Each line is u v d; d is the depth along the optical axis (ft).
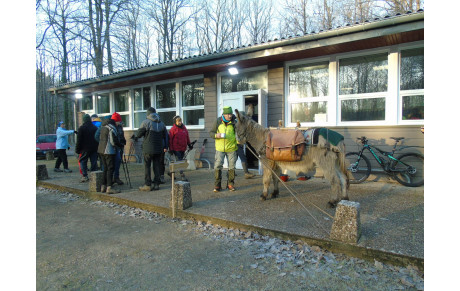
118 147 20.99
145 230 13.61
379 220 12.58
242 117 16.52
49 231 13.84
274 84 24.64
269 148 15.40
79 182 23.98
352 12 63.05
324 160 14.29
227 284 8.80
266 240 11.74
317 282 8.73
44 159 49.70
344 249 10.21
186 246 11.62
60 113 97.55
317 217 13.33
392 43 19.48
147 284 8.96
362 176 20.97
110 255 11.04
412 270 8.83
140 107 36.19
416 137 19.31
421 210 13.92
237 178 23.76
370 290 8.20
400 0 47.42
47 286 8.98
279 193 18.29
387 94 20.36
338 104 22.20
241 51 22.52
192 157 28.63
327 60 22.62
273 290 8.41
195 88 30.81
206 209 15.08
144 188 19.95
